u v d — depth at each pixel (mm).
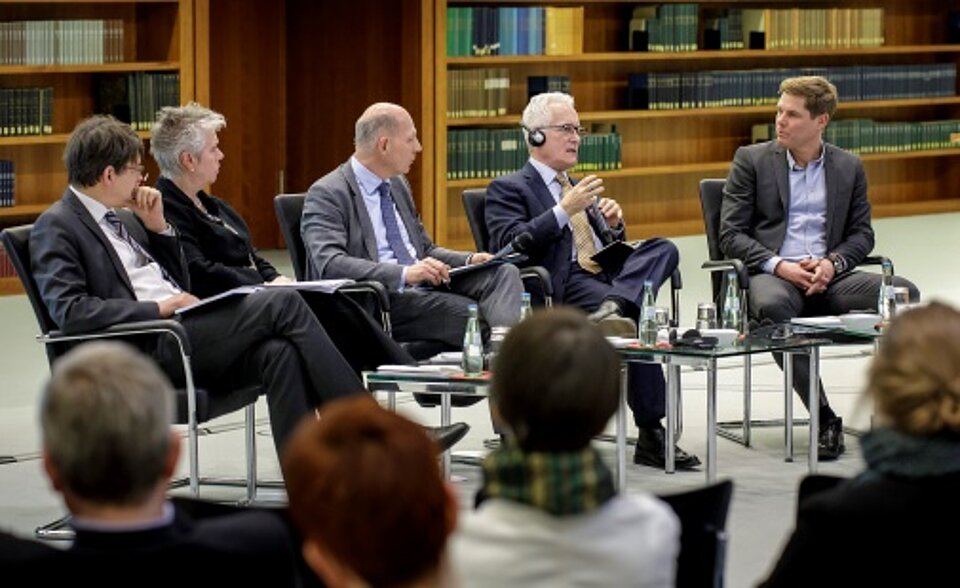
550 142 7492
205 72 11664
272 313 5984
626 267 7301
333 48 13148
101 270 6031
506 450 2771
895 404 2854
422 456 2096
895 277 7660
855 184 7844
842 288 7621
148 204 6414
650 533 2734
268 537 2643
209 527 2633
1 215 11289
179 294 6070
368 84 12945
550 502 2697
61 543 5703
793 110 7715
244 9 13203
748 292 7551
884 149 14984
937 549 2834
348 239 7234
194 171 6766
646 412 6863
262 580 2613
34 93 11219
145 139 11570
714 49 13938
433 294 7148
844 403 8133
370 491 2057
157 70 11625
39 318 5980
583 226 7523
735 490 6469
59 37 11180
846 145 14773
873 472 2908
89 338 5863
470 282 7223
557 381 2725
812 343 6355
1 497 6332
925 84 15016
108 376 2496
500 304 7090
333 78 13188
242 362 6078
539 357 2742
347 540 2061
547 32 12977
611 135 13492
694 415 7887
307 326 6004
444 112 12547
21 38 11055
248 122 13352
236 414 7918
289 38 13406
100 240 6070
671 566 2773
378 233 7328
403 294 7113
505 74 12844
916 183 15711
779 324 6719
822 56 14703
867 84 14703
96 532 2512
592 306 7285
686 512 3359
